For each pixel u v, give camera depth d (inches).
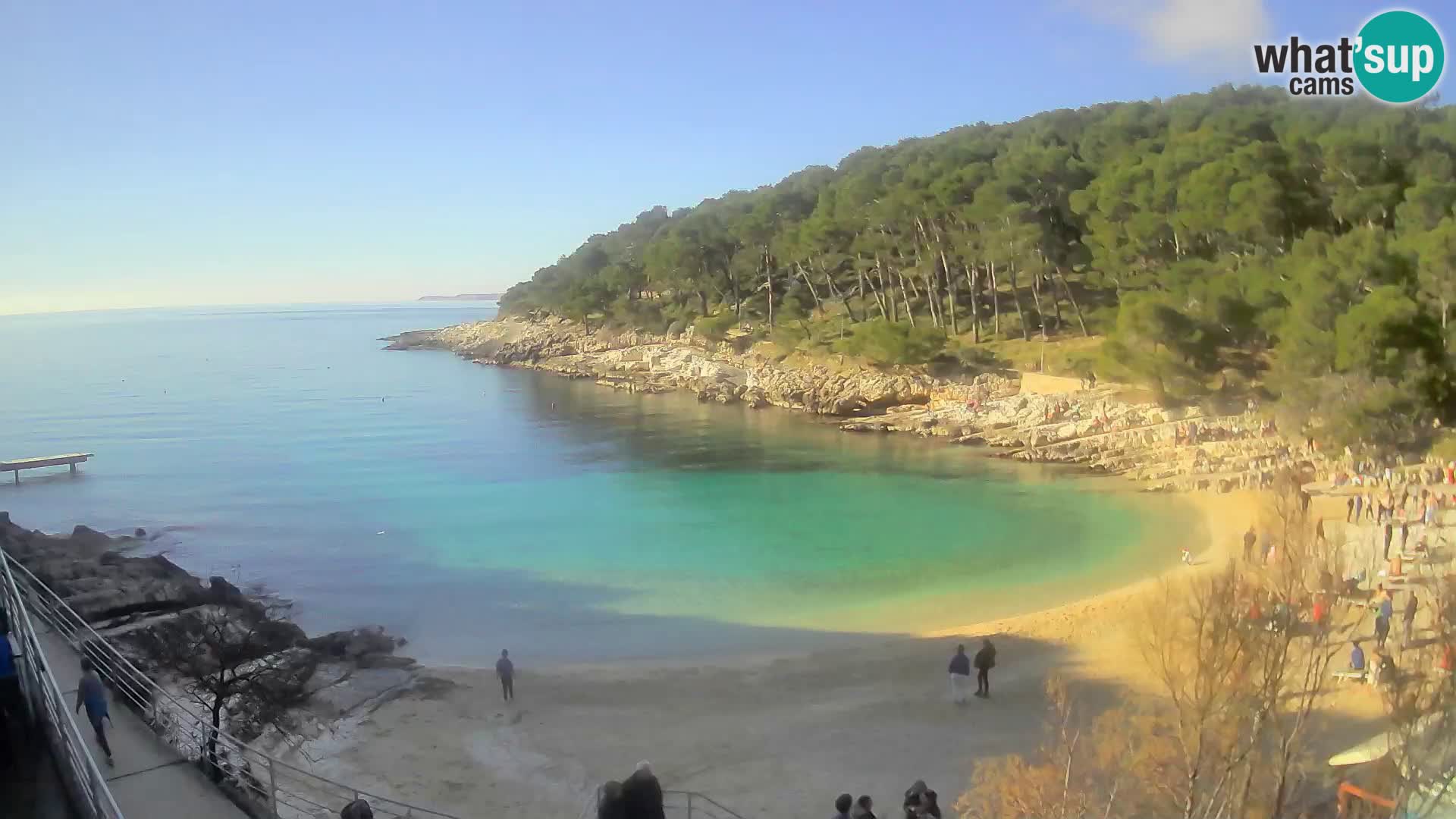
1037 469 2532.0
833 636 1315.2
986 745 890.7
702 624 1382.9
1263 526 699.4
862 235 4493.1
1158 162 3240.7
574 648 1288.1
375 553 1840.6
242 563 1777.8
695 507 2196.1
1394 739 536.1
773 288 5654.5
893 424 3282.5
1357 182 2625.5
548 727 978.7
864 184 4717.0
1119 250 3213.6
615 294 6574.8
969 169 4028.1
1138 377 2711.6
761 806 786.8
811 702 1035.9
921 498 2231.8
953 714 973.8
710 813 776.3
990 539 1843.0
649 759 892.0
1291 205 2701.8
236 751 660.7
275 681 989.2
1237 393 2600.9
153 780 557.6
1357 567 1169.4
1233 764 523.8
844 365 4136.3
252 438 3415.4
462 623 1406.3
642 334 6166.3
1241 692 534.3
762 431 3363.7
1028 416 3014.3
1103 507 2073.1
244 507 2290.8
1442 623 565.6
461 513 2178.9
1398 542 1344.7
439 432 3496.6
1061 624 1243.8
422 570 1712.6
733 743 925.2
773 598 1502.2
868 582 1582.2
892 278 4680.1
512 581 1630.2
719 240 5531.5
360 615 1460.4
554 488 2460.6
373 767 880.9
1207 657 535.8
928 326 4072.3
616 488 2447.1
